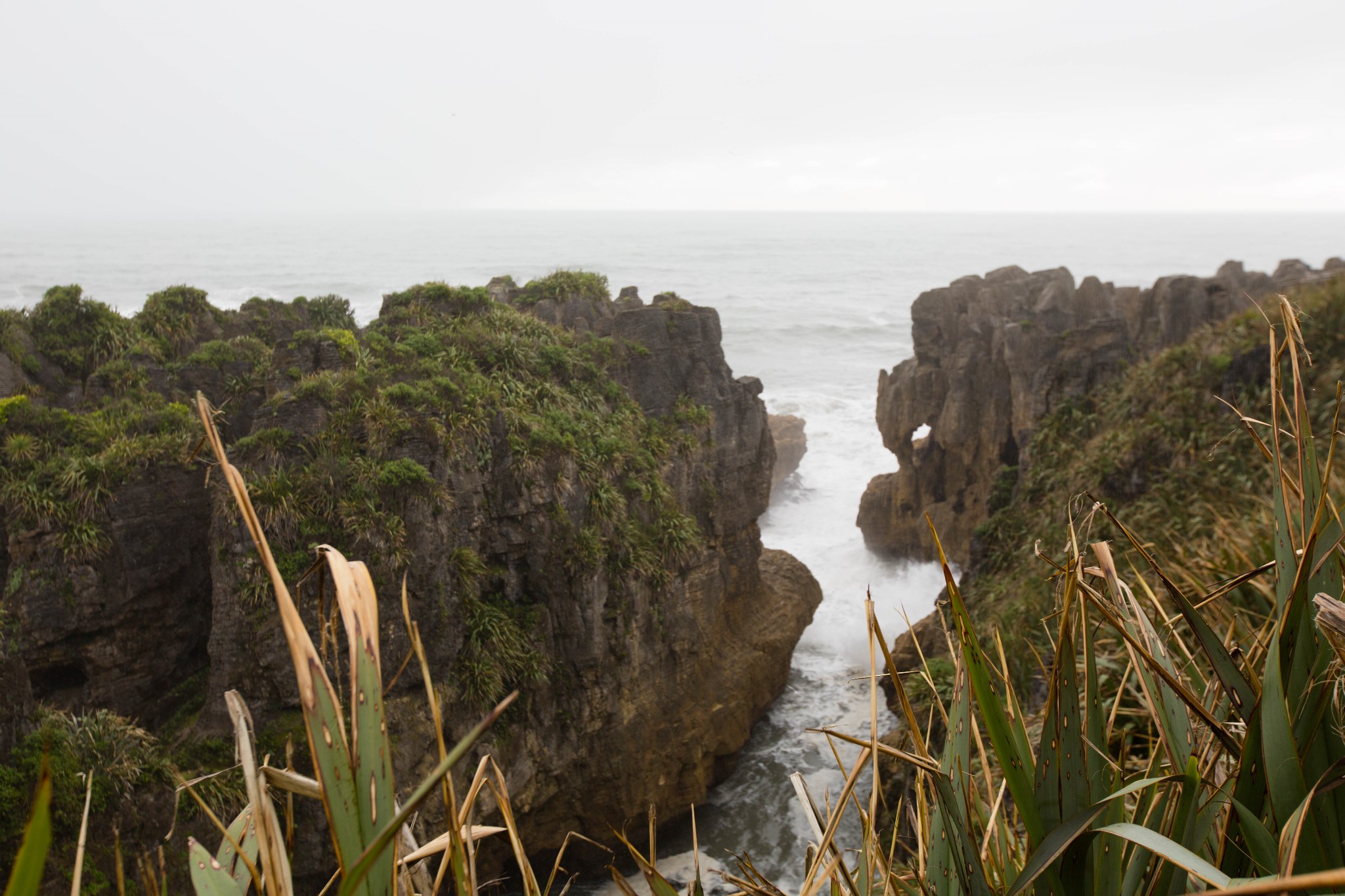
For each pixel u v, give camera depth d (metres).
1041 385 31.06
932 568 37.25
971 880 2.05
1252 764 1.90
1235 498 12.97
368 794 1.21
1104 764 2.04
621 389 23.98
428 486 17.72
